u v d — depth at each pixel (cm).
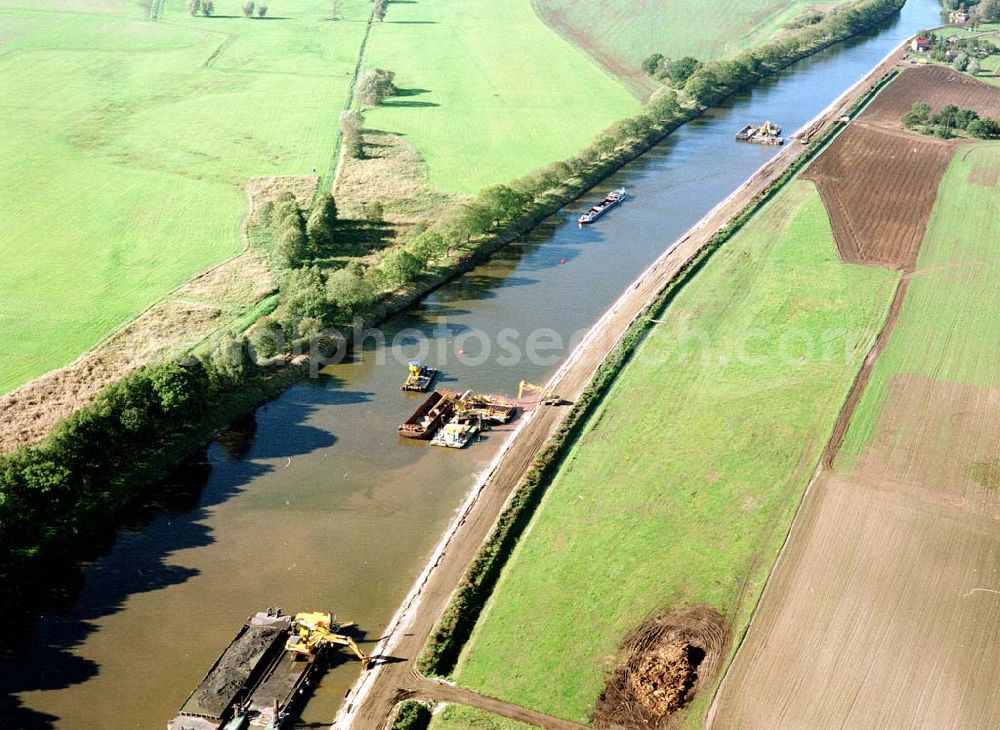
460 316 14762
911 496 10225
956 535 9644
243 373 12338
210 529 9981
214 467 11025
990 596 8862
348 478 10844
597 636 8444
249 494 10538
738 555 9369
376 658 8262
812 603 8762
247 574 9331
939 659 8156
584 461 10931
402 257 15250
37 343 13312
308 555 9606
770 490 10319
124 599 9000
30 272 15525
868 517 9894
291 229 15962
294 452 11331
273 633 8406
